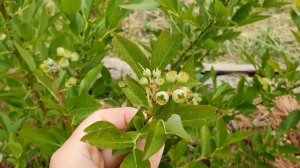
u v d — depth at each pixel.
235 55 0.62
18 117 0.35
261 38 0.64
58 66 0.29
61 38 0.32
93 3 0.33
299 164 0.41
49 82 0.28
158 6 0.29
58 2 0.31
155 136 0.17
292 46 0.63
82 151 0.21
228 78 0.57
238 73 0.58
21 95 0.33
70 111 0.28
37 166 0.42
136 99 0.18
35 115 0.36
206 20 0.33
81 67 0.33
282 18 0.67
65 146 0.21
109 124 0.18
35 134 0.28
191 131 0.30
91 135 0.17
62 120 0.34
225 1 0.34
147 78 0.19
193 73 0.19
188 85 0.19
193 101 0.38
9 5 0.31
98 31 0.33
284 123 0.37
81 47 0.33
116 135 0.18
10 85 0.34
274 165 0.42
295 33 0.34
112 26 0.32
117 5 0.32
